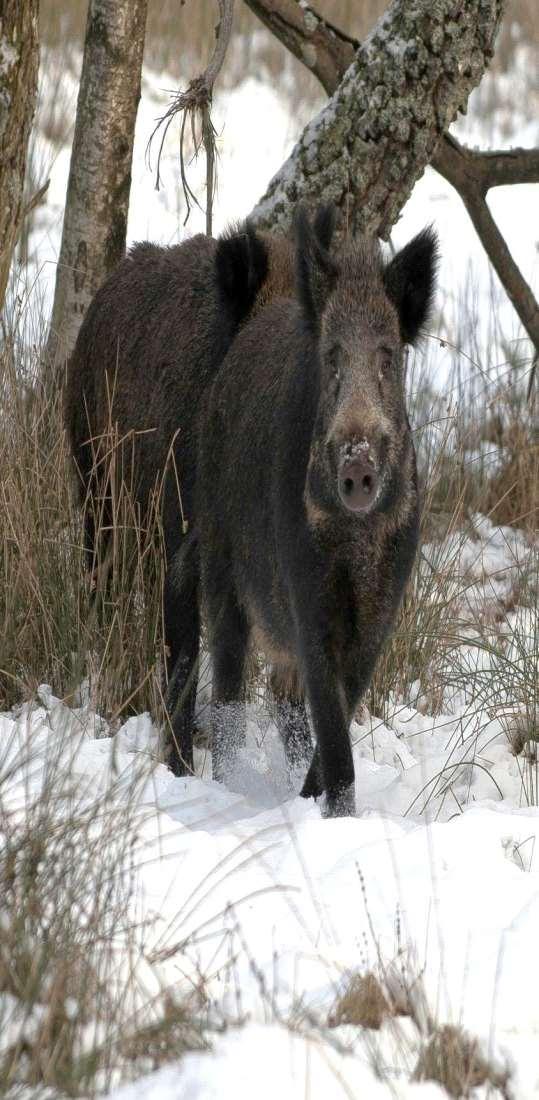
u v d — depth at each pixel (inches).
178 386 598.2
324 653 497.4
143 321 617.0
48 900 356.2
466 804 538.3
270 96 1641.2
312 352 501.4
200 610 603.2
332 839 445.4
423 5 663.1
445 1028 323.3
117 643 590.6
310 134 684.1
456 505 780.6
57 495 634.2
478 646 639.8
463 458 807.1
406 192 690.2
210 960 364.5
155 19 1642.5
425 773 569.9
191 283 613.0
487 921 392.5
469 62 676.1
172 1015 322.3
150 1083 300.2
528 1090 316.8
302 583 495.5
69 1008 322.3
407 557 501.7
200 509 578.9
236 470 549.6
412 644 659.4
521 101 1771.7
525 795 553.9
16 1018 319.0
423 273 493.0
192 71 1598.2
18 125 501.7
